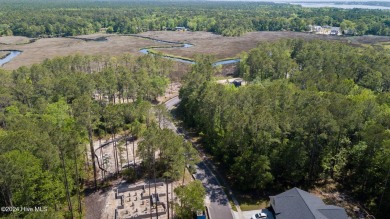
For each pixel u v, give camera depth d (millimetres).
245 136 77938
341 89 110938
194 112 111688
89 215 70688
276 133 75562
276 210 64625
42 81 121125
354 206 71500
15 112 100750
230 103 91688
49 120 88188
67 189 66750
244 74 162125
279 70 156000
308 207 61562
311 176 80062
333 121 70938
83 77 124188
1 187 60250
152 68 160000
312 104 85438
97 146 100625
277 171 78312
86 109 88812
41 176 61094
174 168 70625
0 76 129750
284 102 90000
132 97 133875
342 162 76062
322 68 151500
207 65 154000
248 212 70500
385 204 67688
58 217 55281
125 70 142500
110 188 79875
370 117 81938
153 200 73000
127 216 69250
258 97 91938
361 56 160750
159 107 101375
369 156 71688
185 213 65062
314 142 75250
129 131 109125
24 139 66812
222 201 74125
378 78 132375
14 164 56594
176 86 168500
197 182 68438
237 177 77875
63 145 65812
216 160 92188
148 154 73375
